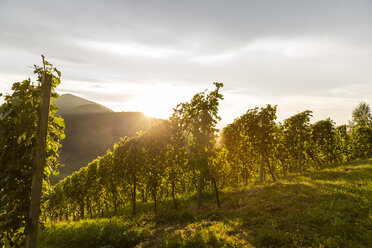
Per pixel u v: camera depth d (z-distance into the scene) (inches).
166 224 422.9
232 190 578.9
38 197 177.6
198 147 404.8
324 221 254.7
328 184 404.5
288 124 804.0
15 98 183.0
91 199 790.5
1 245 209.6
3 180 178.1
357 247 200.1
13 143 185.5
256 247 222.1
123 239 338.0
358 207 277.0
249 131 607.2
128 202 823.7
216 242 240.5
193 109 430.3
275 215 304.3
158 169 552.1
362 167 555.2
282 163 896.3
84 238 354.0
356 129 1113.4
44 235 397.1
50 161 200.4
